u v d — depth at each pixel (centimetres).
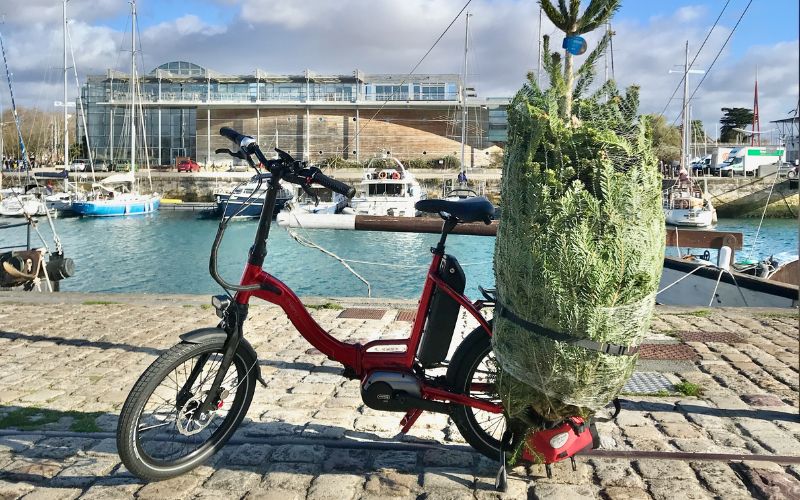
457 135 8081
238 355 373
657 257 297
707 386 521
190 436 379
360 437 415
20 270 1201
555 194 292
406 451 392
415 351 357
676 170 4659
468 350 357
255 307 823
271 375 546
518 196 302
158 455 365
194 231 4653
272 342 655
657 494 340
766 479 352
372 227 686
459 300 352
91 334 692
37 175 6041
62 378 542
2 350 628
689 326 736
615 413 354
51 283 1275
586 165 289
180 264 3108
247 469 369
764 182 6019
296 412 459
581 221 289
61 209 5925
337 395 496
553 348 299
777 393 507
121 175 6550
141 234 4459
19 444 402
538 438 340
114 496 340
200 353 355
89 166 8300
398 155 8088
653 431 427
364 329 708
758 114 8200
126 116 8312
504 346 319
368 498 338
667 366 576
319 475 362
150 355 612
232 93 8388
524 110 305
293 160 351
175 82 8400
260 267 362
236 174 7219
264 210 360
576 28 304
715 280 1203
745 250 3597
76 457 384
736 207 6103
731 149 7125
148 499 337
